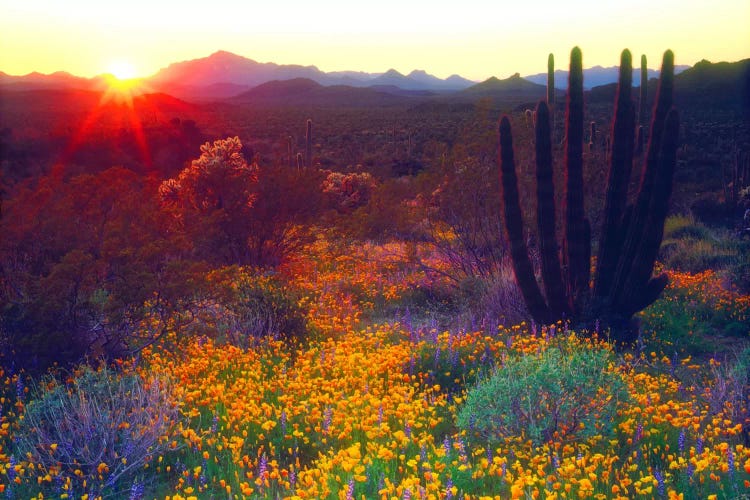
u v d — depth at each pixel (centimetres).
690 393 661
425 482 435
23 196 827
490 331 916
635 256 919
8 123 9275
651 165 899
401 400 572
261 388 604
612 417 521
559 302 927
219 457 491
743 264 1289
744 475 418
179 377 649
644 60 2253
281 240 1520
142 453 478
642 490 395
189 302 795
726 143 5853
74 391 582
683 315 1029
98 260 727
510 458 475
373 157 6391
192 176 1491
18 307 686
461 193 1241
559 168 1189
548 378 514
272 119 15900
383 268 1442
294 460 497
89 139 4206
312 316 955
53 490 441
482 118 1289
